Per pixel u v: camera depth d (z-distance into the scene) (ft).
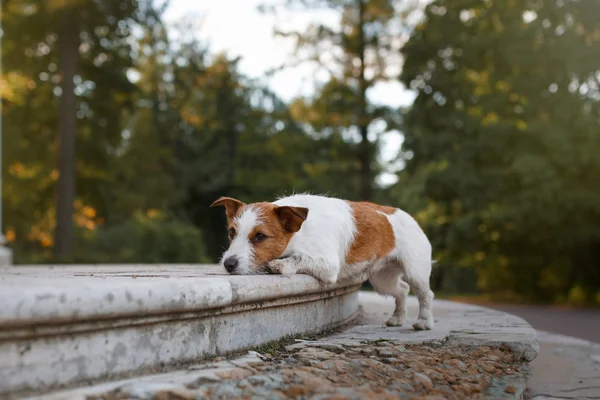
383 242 18.81
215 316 12.99
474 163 78.23
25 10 97.50
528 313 59.21
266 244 16.60
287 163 131.13
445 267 94.73
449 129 79.92
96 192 105.09
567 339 29.78
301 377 11.83
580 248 76.48
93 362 10.26
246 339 14.24
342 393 11.07
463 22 83.20
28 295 9.06
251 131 133.59
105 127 101.65
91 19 89.56
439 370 13.76
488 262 84.53
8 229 110.63
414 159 83.82
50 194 108.99
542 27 74.84
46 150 105.60
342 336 17.95
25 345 9.26
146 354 11.24
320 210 17.93
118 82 98.58
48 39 97.19
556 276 78.54
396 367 13.73
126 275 16.37
